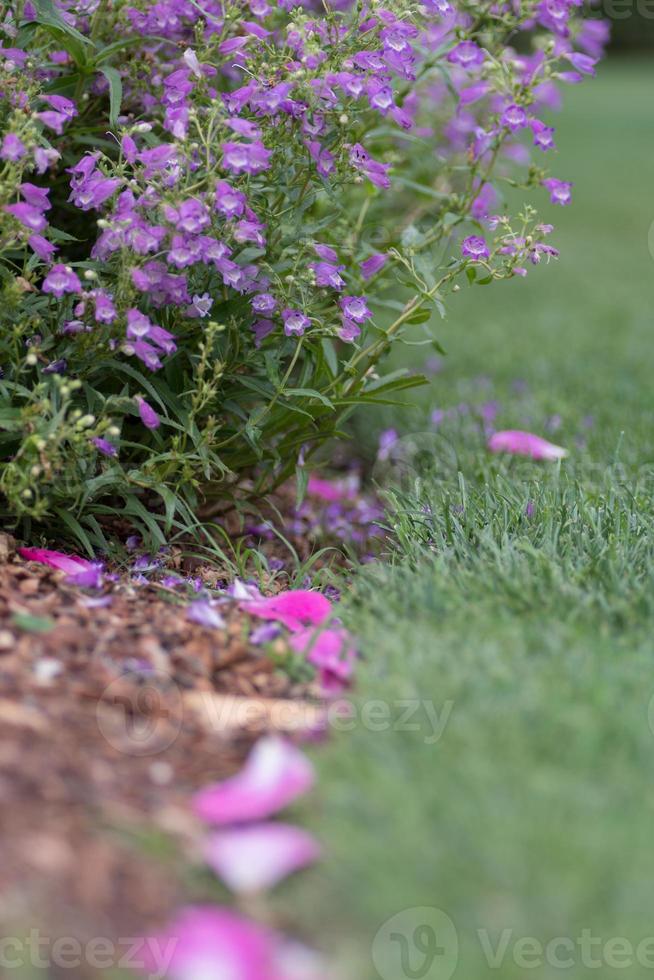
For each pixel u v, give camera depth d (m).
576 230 16.28
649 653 3.35
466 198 5.00
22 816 2.61
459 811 2.60
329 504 5.59
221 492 4.76
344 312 4.39
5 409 3.85
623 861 2.48
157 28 4.73
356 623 3.68
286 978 2.31
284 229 4.46
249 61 4.31
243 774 2.91
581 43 5.01
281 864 2.54
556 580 3.76
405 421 6.67
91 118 4.85
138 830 2.64
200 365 4.12
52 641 3.38
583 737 2.83
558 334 9.76
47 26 4.26
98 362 4.18
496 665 3.17
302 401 4.59
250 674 3.49
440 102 6.61
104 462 4.16
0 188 3.74
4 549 4.00
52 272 3.86
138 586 4.04
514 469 5.59
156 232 3.88
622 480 5.28
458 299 11.64
